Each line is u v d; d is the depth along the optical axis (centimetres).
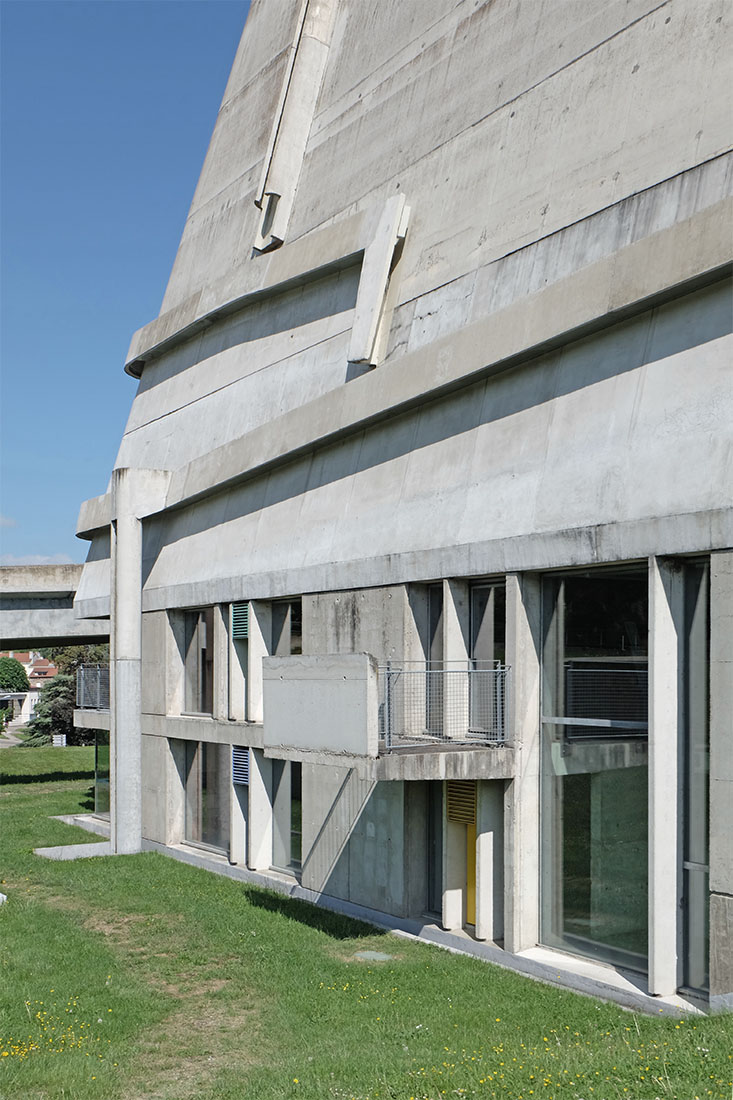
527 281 1769
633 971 1466
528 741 1647
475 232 1952
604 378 1539
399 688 1908
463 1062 1134
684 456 1369
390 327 2139
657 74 1600
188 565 2817
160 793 2925
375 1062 1185
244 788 2545
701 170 1457
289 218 2716
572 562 1525
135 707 2903
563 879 1611
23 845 2995
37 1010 1455
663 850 1366
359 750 1557
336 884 2133
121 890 2320
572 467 1559
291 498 2378
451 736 1783
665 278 1396
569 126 1773
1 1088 1173
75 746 7544
